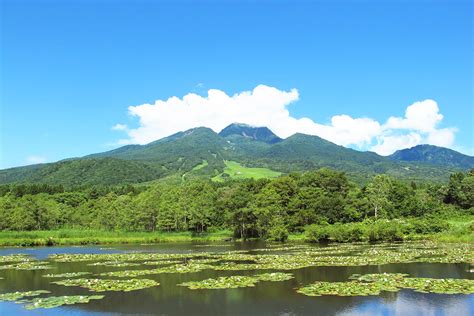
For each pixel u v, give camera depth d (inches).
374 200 4630.9
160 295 1441.9
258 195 4498.0
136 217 4948.3
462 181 5275.6
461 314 1153.4
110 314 1228.5
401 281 1544.0
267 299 1354.6
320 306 1259.8
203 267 2055.9
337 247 3083.2
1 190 6953.7
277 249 3070.9
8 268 2199.8
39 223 5068.9
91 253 3021.7
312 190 4670.3
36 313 1244.5
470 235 3277.6
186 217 4953.3
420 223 3789.4
